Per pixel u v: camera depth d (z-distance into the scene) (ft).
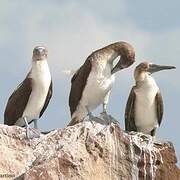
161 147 63.57
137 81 72.79
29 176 57.98
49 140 63.72
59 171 59.16
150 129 73.77
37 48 68.28
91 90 68.85
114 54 69.97
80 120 71.36
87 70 68.80
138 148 62.75
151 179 62.23
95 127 63.41
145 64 73.31
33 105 68.69
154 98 72.23
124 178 61.77
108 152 62.18
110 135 62.85
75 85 69.92
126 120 73.56
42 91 68.28
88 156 61.21
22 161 62.90
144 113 72.54
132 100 72.54
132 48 70.18
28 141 64.13
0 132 64.13
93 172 60.85
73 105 70.79
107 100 70.38
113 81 69.92
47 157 61.46
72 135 63.05
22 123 70.64
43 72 68.18
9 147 63.57
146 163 62.44
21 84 69.67
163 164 62.90
